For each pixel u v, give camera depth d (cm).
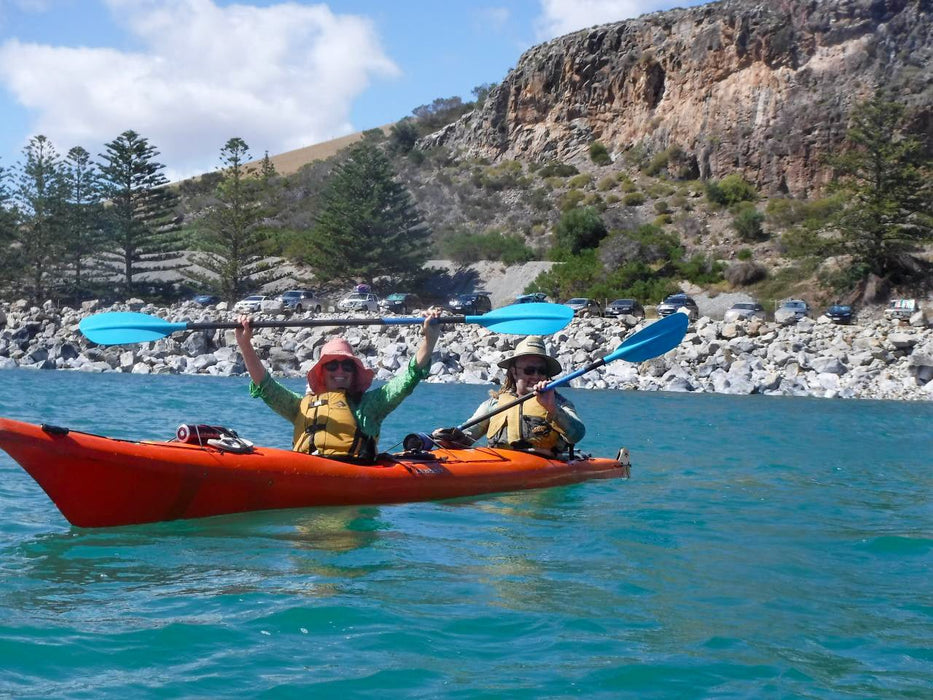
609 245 4844
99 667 335
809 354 2512
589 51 6662
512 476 706
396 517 593
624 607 420
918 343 2514
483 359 2506
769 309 4259
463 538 545
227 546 510
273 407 658
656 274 4722
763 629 395
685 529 589
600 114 6619
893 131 4425
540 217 5844
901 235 4244
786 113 5453
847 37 5462
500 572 471
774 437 1220
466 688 326
